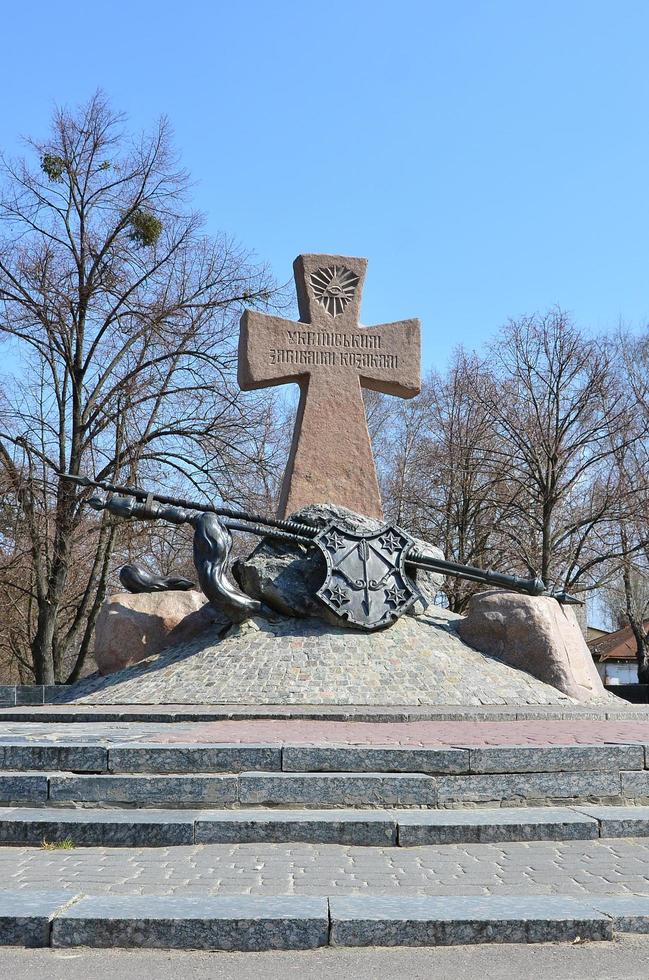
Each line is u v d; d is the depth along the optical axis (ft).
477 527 111.45
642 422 111.45
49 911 17.71
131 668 51.67
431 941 17.53
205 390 98.43
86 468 96.27
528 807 26.11
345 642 49.06
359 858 22.07
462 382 115.14
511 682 48.80
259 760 26.78
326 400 57.57
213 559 50.83
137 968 16.46
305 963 16.72
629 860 21.97
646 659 121.60
